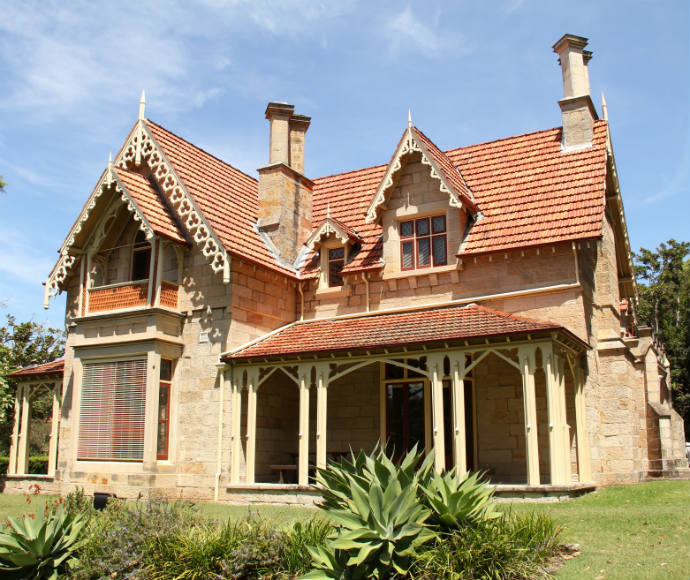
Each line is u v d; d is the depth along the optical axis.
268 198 24.55
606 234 21.91
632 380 22.00
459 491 10.45
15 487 25.22
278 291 23.28
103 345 21.67
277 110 25.33
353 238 23.06
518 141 23.84
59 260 23.08
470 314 19.12
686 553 10.49
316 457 20.70
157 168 22.66
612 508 14.43
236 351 20.95
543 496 16.05
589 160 21.23
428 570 9.73
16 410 27.72
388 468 10.54
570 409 19.14
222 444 20.55
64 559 11.98
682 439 26.38
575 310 18.89
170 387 21.58
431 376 17.94
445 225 21.50
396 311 21.58
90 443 21.41
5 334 43.62
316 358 19.52
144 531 12.00
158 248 21.70
